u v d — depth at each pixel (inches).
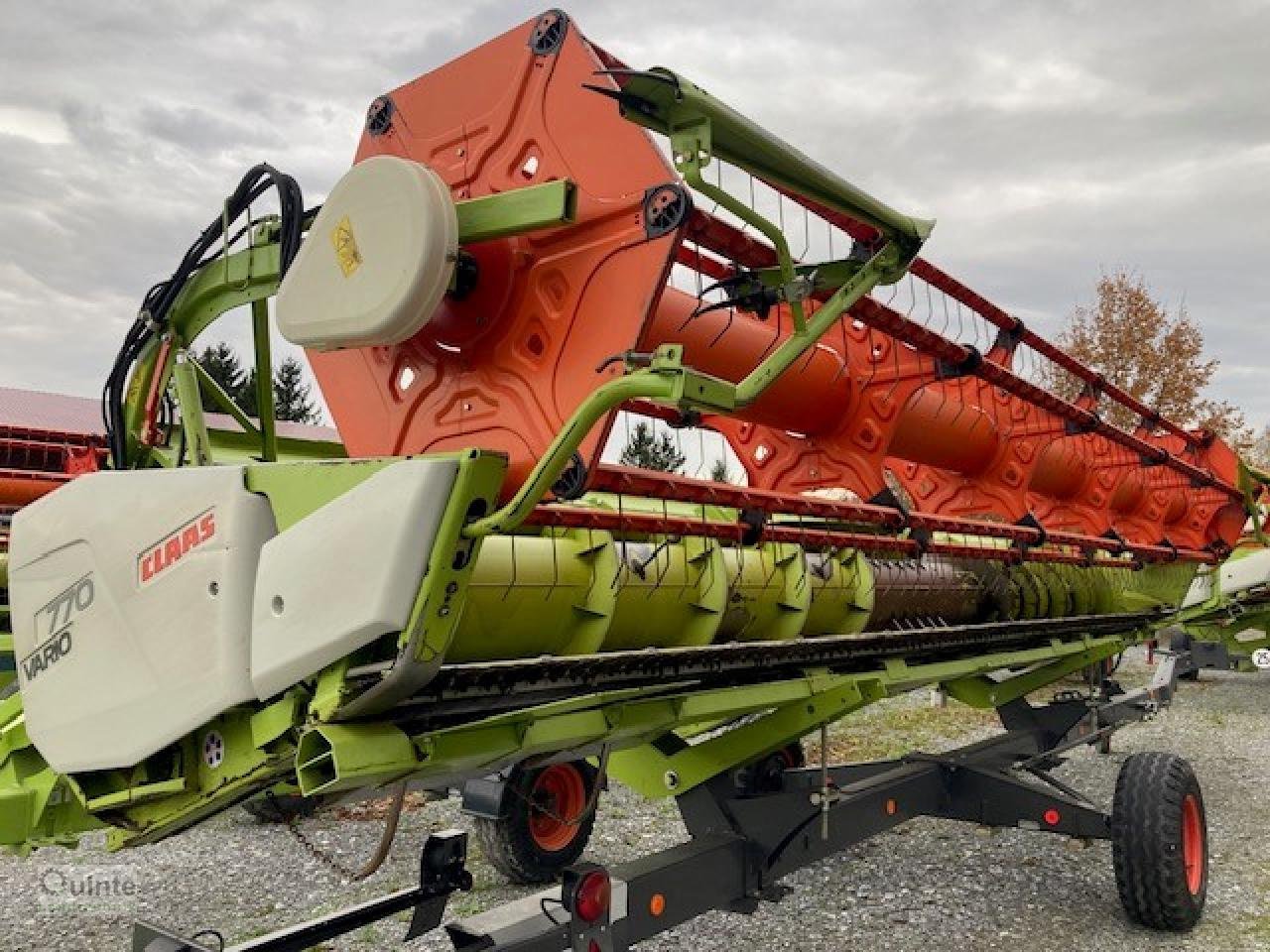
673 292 125.1
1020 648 227.9
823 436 165.8
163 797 107.1
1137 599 280.5
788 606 161.3
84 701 109.6
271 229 122.6
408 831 243.8
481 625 114.3
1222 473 311.3
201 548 98.7
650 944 176.6
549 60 101.2
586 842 214.7
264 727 95.0
